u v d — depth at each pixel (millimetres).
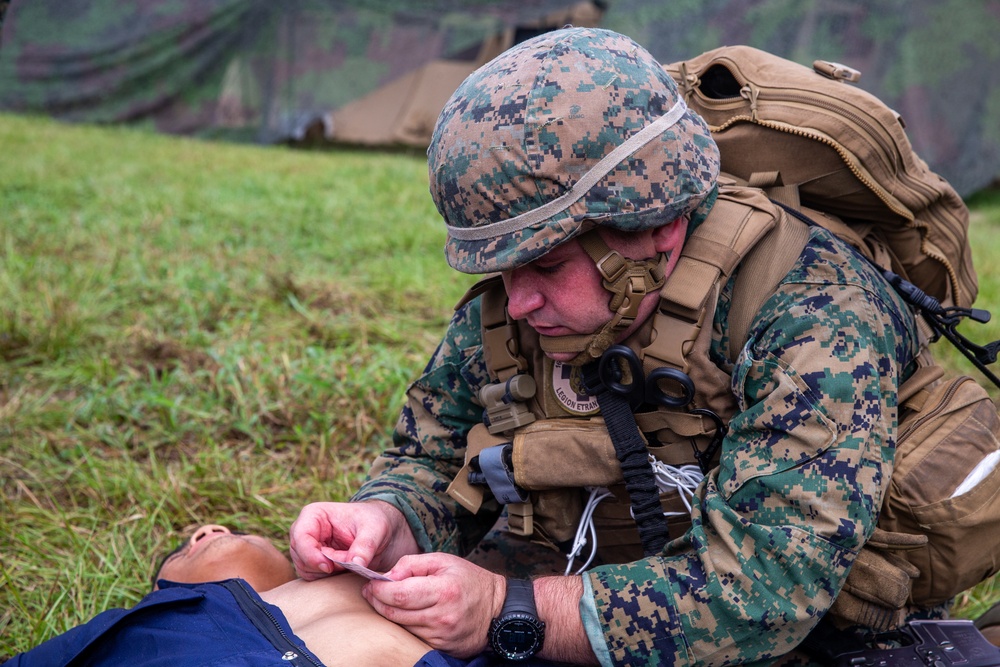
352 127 12719
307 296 4410
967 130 9969
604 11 11836
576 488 1733
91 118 13008
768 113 1754
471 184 1481
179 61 12828
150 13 12781
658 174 1469
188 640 1398
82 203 6465
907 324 1663
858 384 1471
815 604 1451
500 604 1535
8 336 3668
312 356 3447
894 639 1638
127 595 2268
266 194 7203
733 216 1587
